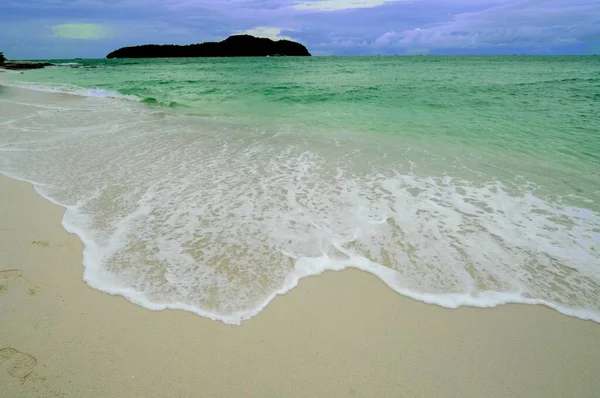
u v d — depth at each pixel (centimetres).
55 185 496
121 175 538
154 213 415
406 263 337
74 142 724
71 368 225
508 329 267
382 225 401
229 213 418
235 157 639
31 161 597
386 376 228
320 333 258
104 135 793
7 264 322
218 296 289
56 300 281
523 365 239
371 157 654
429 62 6222
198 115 1102
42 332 251
